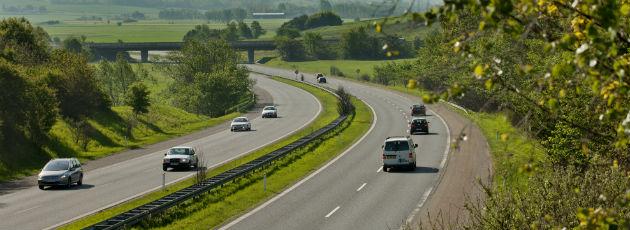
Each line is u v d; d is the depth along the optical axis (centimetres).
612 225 1212
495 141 8944
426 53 14888
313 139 10000
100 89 13875
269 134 12262
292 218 5050
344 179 6912
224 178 6297
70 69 12219
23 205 5806
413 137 10750
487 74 1252
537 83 1259
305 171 7494
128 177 7525
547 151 3803
